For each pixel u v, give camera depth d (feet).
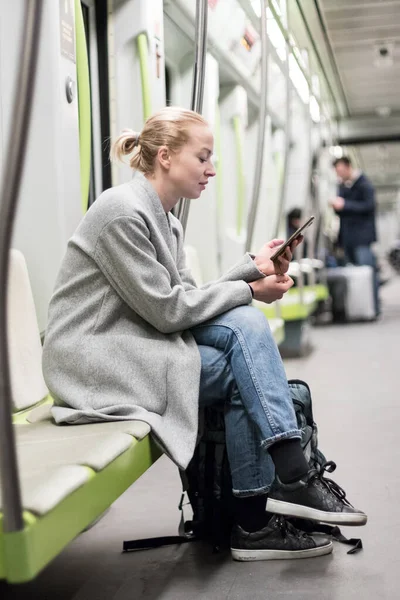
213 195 15.65
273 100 20.68
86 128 9.55
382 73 36.81
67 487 4.96
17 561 4.46
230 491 7.84
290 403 7.04
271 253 8.10
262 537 7.41
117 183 11.23
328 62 33.68
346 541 7.75
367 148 60.03
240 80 17.61
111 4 11.09
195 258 14.26
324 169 31.40
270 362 7.10
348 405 15.06
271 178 23.53
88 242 7.22
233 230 18.10
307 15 24.40
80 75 9.46
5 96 8.27
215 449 7.88
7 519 4.46
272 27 17.34
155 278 7.13
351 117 46.91
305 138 26.08
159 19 11.55
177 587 6.85
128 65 11.21
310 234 26.03
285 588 6.68
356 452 11.47
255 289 7.80
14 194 4.11
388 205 130.72
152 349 7.20
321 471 7.48
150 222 7.30
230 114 17.88
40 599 6.75
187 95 15.03
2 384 4.32
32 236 8.73
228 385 7.31
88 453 5.69
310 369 19.90
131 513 9.13
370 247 32.78
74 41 9.00
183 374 7.14
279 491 7.18
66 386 7.15
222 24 15.03
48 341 7.27
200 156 7.57
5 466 4.42
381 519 8.44
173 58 14.52
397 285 62.69
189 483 8.11
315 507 7.17
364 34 30.25
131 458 6.34
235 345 7.18
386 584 6.66
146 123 7.66
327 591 6.57
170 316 7.13
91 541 8.25
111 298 7.27
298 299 22.38
